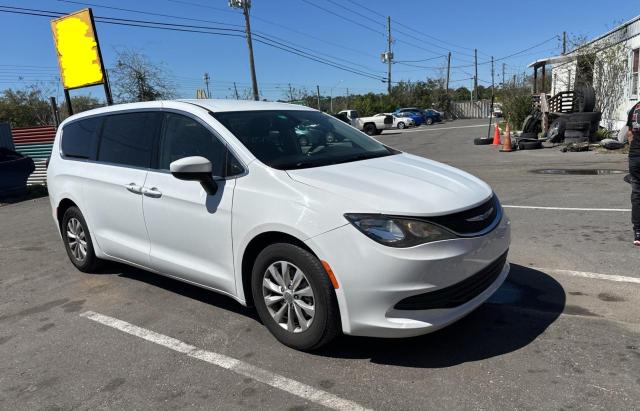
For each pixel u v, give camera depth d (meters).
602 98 17.28
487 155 14.96
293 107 4.75
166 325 4.07
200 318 4.16
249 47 30.47
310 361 3.38
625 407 2.70
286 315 3.54
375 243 3.00
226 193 3.65
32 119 46.19
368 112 54.09
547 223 6.40
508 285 4.47
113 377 3.34
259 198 3.46
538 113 19.39
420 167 3.93
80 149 5.19
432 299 3.07
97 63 15.31
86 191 4.95
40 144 16.64
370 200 3.12
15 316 4.46
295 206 3.27
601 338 3.44
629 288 4.23
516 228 6.27
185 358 3.53
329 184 3.31
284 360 3.41
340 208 3.13
